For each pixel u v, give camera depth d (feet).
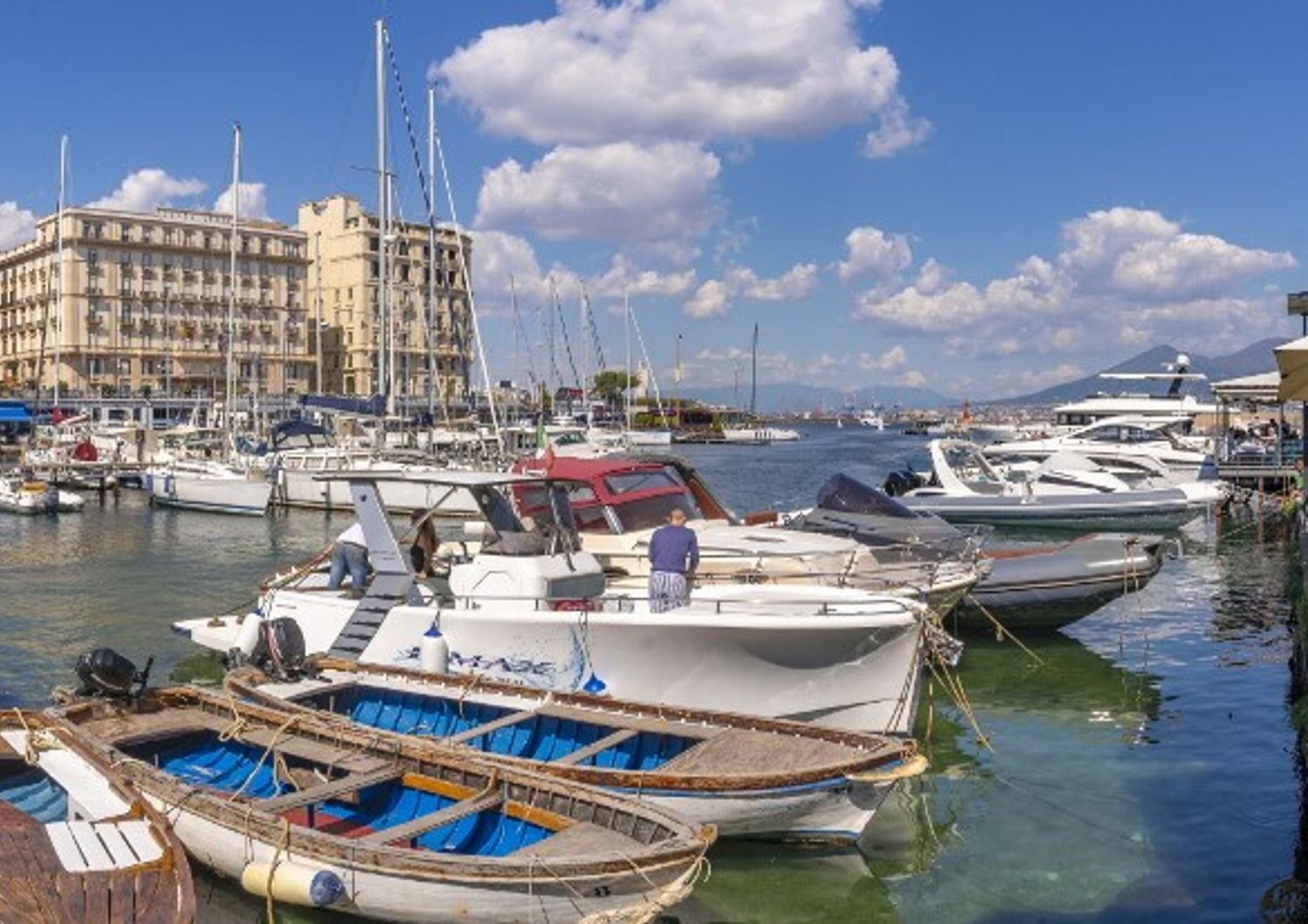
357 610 45.70
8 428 274.36
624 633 40.37
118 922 22.22
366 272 409.69
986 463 113.29
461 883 26.27
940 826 36.04
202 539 118.11
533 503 47.55
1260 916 29.48
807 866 32.96
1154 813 36.81
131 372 381.81
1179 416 165.99
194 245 396.57
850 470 242.58
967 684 53.78
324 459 146.30
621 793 31.83
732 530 54.54
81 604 77.56
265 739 35.35
